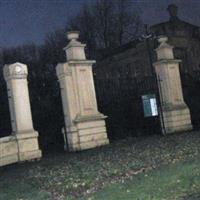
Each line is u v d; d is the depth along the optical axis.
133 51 38.31
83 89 18.30
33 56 38.75
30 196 9.72
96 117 18.33
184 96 24.69
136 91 21.70
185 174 9.53
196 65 40.97
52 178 11.55
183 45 40.66
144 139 19.05
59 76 18.25
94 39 46.97
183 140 17.08
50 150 18.59
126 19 48.09
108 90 20.84
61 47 40.25
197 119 24.28
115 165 12.49
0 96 18.23
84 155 15.57
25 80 16.50
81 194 9.32
